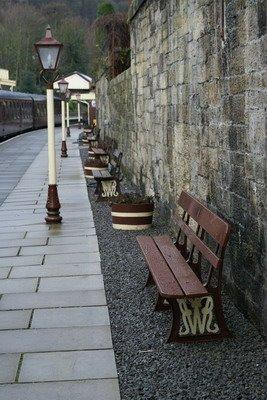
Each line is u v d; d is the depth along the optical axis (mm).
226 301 5152
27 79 56344
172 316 4508
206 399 3539
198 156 6230
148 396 3605
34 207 10617
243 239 4680
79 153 23578
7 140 32875
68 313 5070
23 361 4137
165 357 4137
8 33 56250
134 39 11820
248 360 4027
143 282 5863
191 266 5281
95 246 7449
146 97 10375
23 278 6129
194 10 6184
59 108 51750
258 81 4188
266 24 3988
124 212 8305
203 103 5895
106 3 20828
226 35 4930
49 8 58094
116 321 4863
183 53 6898
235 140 4809
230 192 5008
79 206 10547
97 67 24578
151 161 9945
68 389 3721
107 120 20812
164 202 8648
